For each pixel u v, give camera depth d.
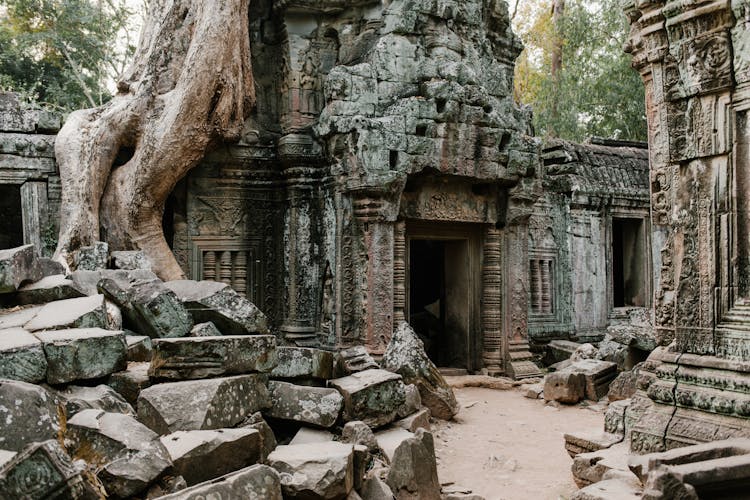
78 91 21.77
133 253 9.84
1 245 14.18
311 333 11.82
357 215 11.17
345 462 4.66
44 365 5.32
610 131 21.47
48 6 21.12
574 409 9.71
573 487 6.12
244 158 11.98
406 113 11.12
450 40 11.98
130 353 6.57
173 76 11.38
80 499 3.54
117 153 11.27
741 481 4.11
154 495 4.05
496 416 9.27
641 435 5.64
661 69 5.85
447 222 12.15
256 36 12.52
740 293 5.25
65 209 10.79
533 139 12.55
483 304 12.53
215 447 4.48
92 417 4.39
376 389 6.93
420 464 5.33
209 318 7.42
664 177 6.27
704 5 5.30
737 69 5.19
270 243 12.27
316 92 12.22
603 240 15.10
